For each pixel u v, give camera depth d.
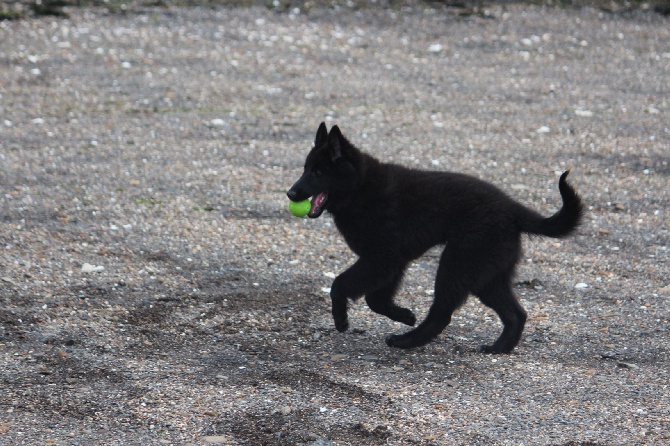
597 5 41.47
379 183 13.95
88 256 17.03
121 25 36.88
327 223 19.69
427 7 40.66
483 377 12.68
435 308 13.73
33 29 35.59
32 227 18.30
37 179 21.34
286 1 40.94
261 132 25.75
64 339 13.52
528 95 29.98
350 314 15.42
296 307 15.36
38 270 16.14
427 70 32.59
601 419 11.22
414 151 24.27
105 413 11.20
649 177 22.72
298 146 24.61
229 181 21.86
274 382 12.35
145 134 25.25
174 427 10.87
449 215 13.60
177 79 30.61
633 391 12.12
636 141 25.48
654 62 34.03
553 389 12.21
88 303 14.94
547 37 37.00
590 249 18.52
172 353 13.29
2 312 14.29
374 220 13.87
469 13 39.91
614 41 36.78
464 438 10.70
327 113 27.58
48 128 25.41
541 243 18.88
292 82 30.75
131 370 12.55
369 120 27.00
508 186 21.89
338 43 35.72
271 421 11.09
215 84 30.19
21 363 12.61
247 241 18.33
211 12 39.25
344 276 14.03
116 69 31.38
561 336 14.34
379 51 34.91
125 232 18.39
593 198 21.28
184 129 25.77
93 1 39.72
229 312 14.98
